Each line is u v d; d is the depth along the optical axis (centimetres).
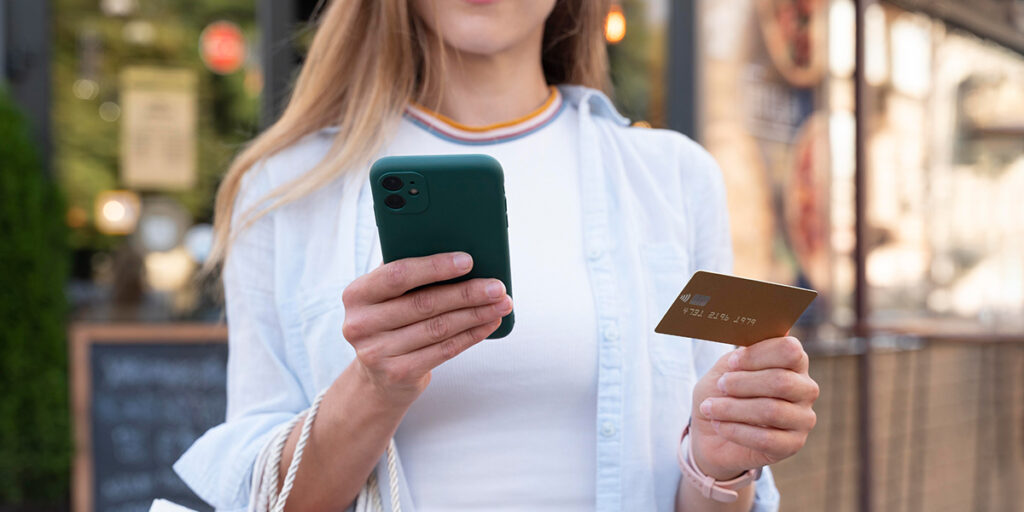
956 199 537
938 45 523
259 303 117
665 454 118
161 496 357
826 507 401
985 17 552
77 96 430
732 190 396
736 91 399
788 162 420
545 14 119
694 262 129
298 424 108
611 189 123
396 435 113
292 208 118
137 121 448
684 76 382
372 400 98
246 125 455
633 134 129
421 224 88
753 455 104
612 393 113
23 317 332
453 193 86
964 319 530
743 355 100
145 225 441
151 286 435
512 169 120
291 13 376
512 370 111
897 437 449
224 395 360
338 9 123
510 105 124
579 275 116
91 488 354
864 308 428
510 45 117
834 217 436
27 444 336
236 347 118
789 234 419
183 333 359
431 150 121
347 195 117
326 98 123
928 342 441
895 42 488
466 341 91
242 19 459
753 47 405
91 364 356
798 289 94
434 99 124
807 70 426
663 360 120
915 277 507
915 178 505
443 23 116
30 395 334
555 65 143
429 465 111
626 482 113
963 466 496
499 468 111
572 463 112
